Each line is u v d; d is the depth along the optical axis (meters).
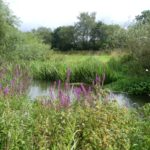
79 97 5.77
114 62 20.03
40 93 13.30
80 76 17.88
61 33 60.97
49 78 19.44
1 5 26.62
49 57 28.48
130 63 18.97
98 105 5.20
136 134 5.04
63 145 4.42
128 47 19.59
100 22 56.81
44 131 4.60
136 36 18.78
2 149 4.48
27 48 27.22
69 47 60.59
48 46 30.84
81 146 4.63
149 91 14.64
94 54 34.69
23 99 7.46
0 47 25.41
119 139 4.67
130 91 14.84
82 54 37.47
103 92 5.73
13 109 5.94
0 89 7.14
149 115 6.00
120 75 17.80
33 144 4.50
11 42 26.38
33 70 20.03
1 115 5.16
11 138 4.48
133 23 20.98
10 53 25.34
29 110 5.86
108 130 4.68
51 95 6.26
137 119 5.69
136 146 4.88
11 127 4.66
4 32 25.89
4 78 10.23
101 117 4.88
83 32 58.84
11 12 27.92
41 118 5.04
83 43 59.00
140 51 17.80
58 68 19.55
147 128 5.27
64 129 4.66
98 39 57.09
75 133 4.71
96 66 18.25
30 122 4.97
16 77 10.09
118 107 5.46
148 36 18.17
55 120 4.86
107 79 17.19
